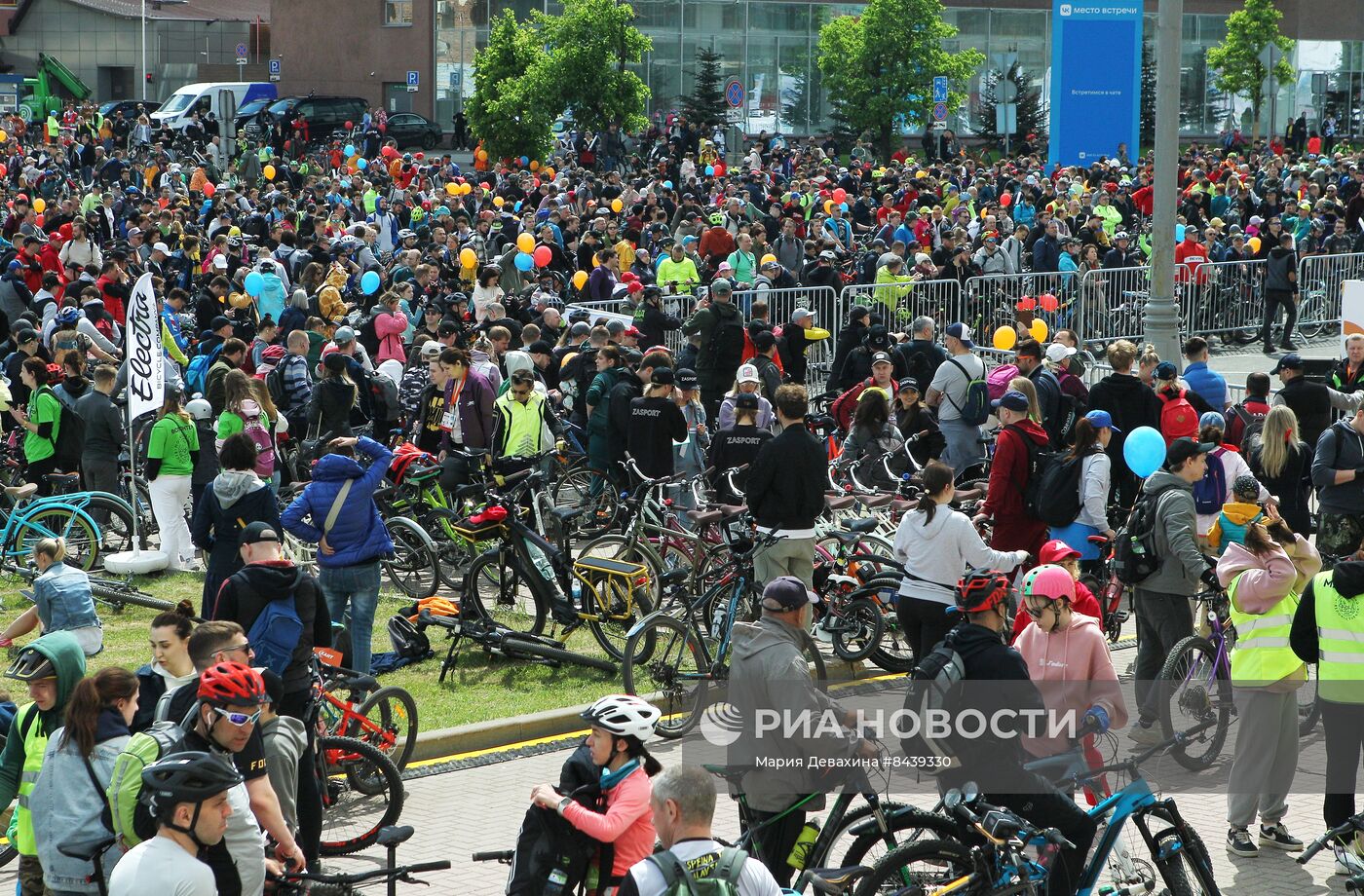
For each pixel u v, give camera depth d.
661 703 15.79
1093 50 55.78
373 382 24.88
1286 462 18.91
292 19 91.25
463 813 13.41
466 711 15.73
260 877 8.74
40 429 22.44
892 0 74.62
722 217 43.03
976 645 10.55
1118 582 17.03
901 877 9.95
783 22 82.56
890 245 43.06
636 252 39.56
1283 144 81.62
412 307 32.19
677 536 19.20
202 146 72.62
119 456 23.36
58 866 9.26
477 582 18.30
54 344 25.39
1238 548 12.73
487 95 69.19
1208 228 42.84
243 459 15.87
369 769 13.16
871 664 17.58
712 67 81.44
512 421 21.75
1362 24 89.06
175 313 29.12
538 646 17.22
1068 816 10.44
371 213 49.12
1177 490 14.46
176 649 11.03
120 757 8.89
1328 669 11.94
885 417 21.19
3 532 21.67
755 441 20.05
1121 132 56.00
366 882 11.60
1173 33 25.47
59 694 10.09
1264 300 39.41
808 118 83.50
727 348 26.44
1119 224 48.81
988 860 10.02
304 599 12.33
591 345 24.86
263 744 10.24
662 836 8.19
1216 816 13.36
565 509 21.34
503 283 35.00
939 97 75.44
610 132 68.06
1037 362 22.42
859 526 17.69
